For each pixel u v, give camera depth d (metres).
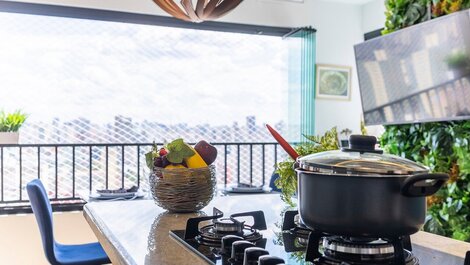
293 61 4.41
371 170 0.76
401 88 2.74
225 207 1.55
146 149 3.96
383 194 0.76
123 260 0.91
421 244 1.07
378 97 3.01
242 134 4.55
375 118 3.05
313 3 4.62
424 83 2.55
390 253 0.80
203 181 1.43
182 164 1.43
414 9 2.59
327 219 0.79
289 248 0.96
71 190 3.74
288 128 4.46
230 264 0.82
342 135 4.61
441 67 2.41
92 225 1.34
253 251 0.75
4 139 3.30
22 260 3.25
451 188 2.28
